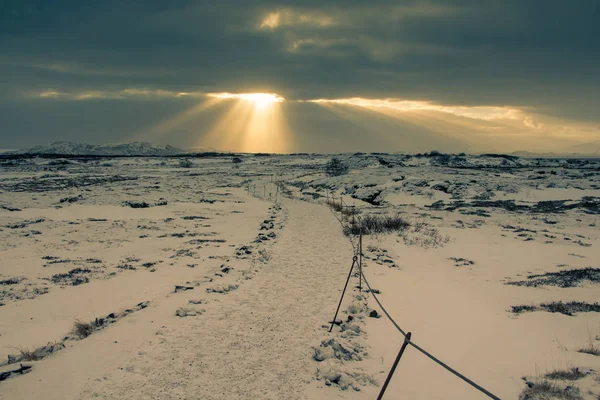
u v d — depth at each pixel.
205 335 8.33
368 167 82.19
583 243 20.73
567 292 11.62
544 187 44.75
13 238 21.08
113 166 103.62
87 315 10.04
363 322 9.23
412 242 20.08
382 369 6.95
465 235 22.94
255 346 7.81
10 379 6.55
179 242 20.66
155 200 38.41
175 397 5.96
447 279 13.67
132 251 18.52
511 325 8.66
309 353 7.55
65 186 51.50
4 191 44.50
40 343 8.33
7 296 11.77
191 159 142.38
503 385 5.92
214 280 12.88
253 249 17.48
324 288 11.87
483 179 51.62
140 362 7.08
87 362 7.11
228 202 39.09
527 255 17.83
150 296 11.48
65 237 21.80
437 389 6.06
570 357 6.61
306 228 23.47
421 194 43.22
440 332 8.52
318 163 123.88
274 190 52.97
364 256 16.20
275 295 11.14
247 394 6.09
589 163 106.94
